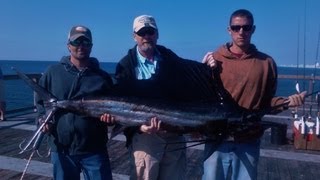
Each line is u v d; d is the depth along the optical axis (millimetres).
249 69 2076
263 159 3725
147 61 2150
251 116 2027
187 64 2135
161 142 2156
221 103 2078
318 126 4066
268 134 4891
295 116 4594
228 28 2166
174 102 2096
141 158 2148
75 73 2111
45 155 3611
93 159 2129
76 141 2090
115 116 2072
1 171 3154
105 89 2145
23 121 5387
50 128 2086
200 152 3865
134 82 2133
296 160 3727
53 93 2115
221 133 2072
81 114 2074
